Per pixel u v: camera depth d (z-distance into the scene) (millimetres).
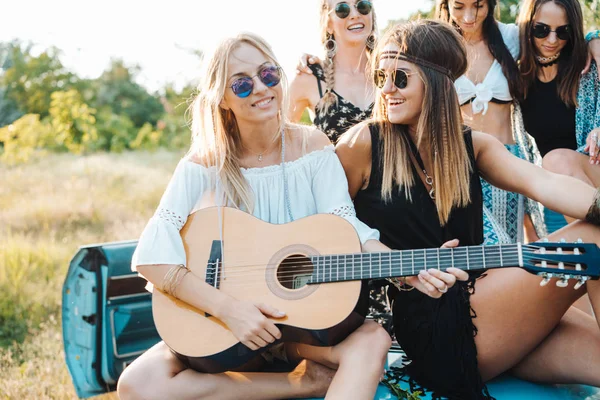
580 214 2779
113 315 3857
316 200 3150
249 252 2896
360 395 2605
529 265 2494
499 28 4141
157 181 10266
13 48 16031
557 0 3869
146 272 2877
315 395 2869
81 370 3883
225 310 2730
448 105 2930
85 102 15242
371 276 2709
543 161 3906
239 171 3139
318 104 4211
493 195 3795
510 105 4125
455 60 2941
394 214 3008
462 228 2992
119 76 16109
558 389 2924
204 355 2740
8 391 4320
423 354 2865
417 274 2654
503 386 2967
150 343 3984
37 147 12562
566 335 2885
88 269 3846
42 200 8539
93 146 13102
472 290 2797
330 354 2762
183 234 2994
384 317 3621
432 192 2969
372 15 4152
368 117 4121
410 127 3033
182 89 16266
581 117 4012
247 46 3049
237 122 3178
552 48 3941
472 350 2777
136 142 13969
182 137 14500
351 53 4168
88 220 8062
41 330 5340
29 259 6535
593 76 3992
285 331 2707
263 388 2861
